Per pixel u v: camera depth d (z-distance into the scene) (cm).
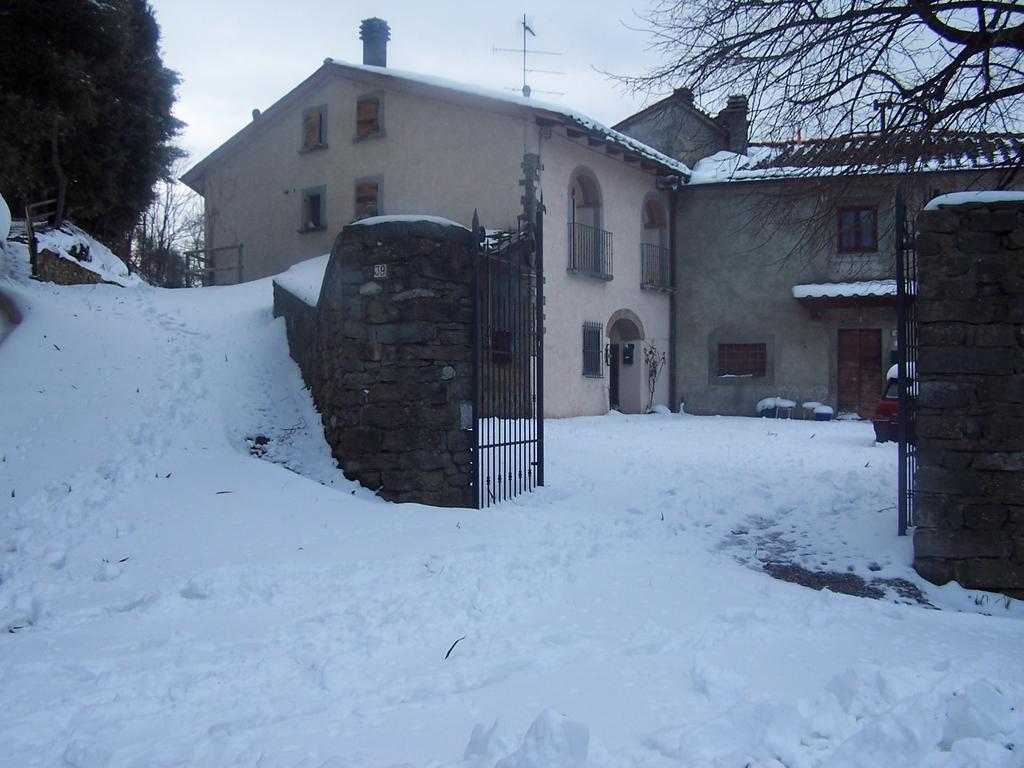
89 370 978
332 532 670
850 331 2158
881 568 649
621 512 818
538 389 921
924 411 634
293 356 1095
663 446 1296
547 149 1738
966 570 621
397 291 796
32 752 329
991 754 298
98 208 1767
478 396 810
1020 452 615
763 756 302
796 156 896
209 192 2286
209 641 456
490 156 1753
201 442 845
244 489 743
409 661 432
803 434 1623
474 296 812
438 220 813
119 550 607
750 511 845
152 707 372
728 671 381
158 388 958
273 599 529
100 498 698
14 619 490
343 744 327
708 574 609
